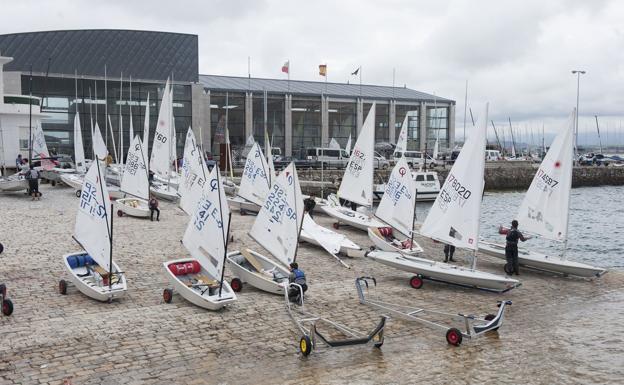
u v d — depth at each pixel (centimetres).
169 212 3875
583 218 5250
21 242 2736
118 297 1964
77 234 2044
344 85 9381
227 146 5219
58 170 5034
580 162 9912
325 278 2364
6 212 3588
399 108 8769
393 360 1546
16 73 6288
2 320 1719
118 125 6888
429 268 2238
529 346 1684
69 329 1662
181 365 1458
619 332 1816
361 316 1880
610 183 8800
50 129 6562
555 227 2464
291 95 8112
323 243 2808
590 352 1650
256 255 2291
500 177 7856
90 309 1841
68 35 6788
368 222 3441
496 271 2592
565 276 2516
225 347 1581
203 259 1939
